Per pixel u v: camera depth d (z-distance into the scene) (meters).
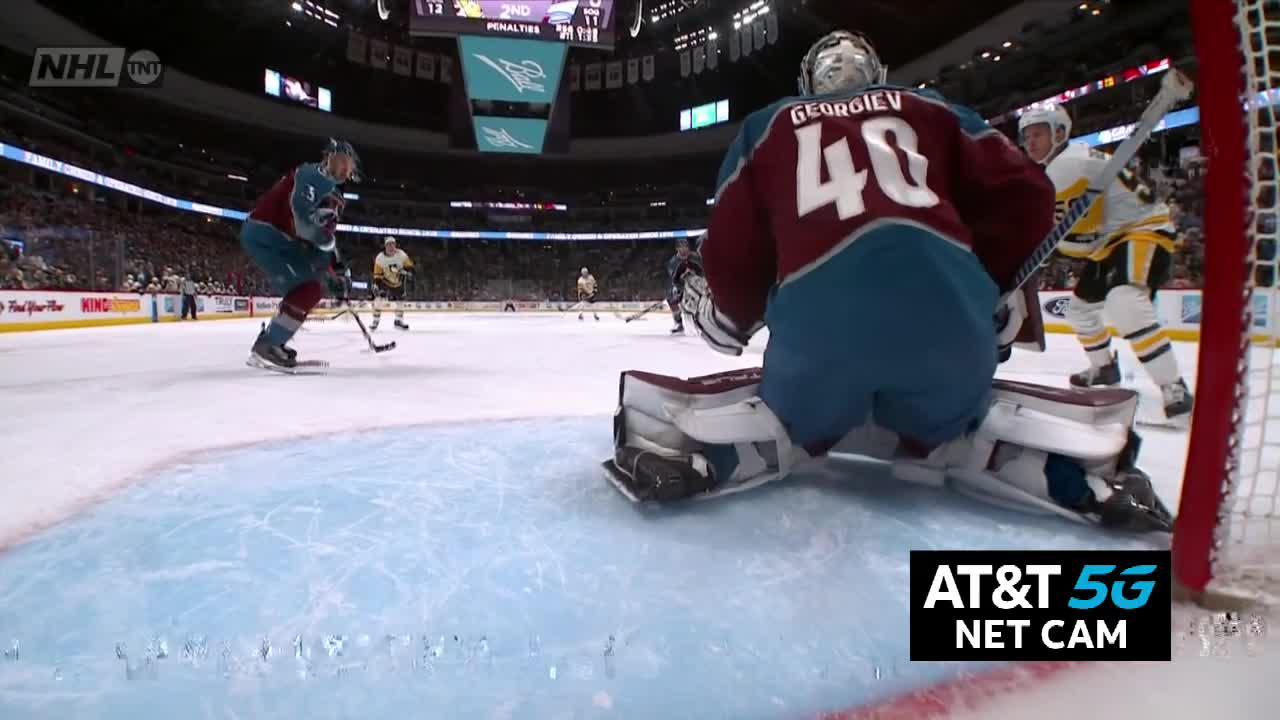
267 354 5.38
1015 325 1.97
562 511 1.78
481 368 5.86
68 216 26.00
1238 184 1.14
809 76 2.05
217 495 1.94
